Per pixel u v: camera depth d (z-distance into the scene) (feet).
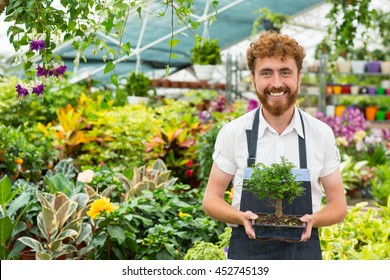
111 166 23.95
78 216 14.65
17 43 10.07
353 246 13.78
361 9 21.43
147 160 25.25
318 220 8.13
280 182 8.11
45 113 31.55
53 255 13.73
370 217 15.21
